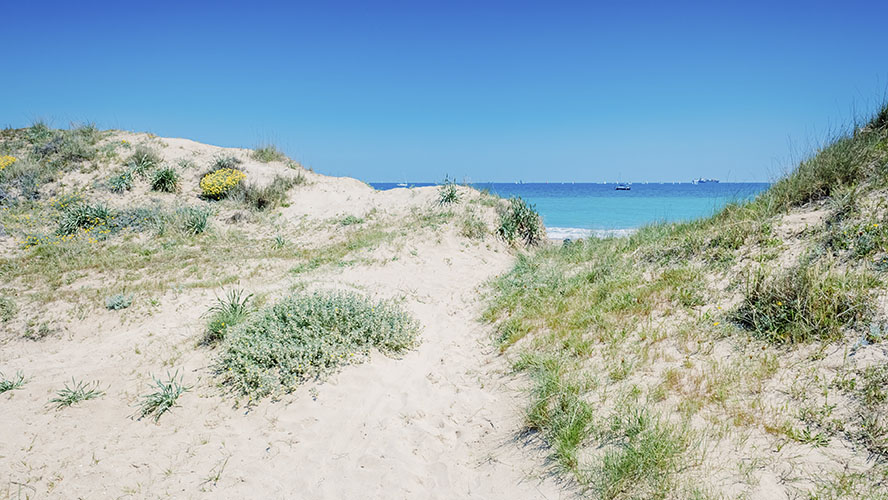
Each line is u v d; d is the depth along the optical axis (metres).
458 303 8.85
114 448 4.62
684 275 6.72
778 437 3.61
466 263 11.15
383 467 4.24
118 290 8.91
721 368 4.55
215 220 14.05
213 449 4.61
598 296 7.02
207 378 5.88
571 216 31.53
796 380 4.12
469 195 14.55
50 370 6.24
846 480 3.11
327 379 5.70
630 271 7.79
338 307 6.87
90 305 8.22
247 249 12.12
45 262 10.62
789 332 4.73
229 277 9.77
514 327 6.76
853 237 5.88
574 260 9.94
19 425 4.93
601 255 9.52
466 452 4.38
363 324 6.70
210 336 6.94
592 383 4.80
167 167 16.11
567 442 3.98
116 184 14.88
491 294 8.87
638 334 5.59
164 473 4.27
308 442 4.68
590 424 4.19
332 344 6.24
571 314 6.62
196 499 3.97
